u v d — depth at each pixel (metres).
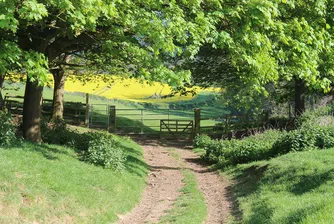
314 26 16.66
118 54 13.74
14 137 14.12
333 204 8.30
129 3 11.61
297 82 30.80
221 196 14.72
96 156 15.19
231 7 13.74
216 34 13.35
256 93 32.69
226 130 33.41
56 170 11.96
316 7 16.17
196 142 28.80
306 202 9.62
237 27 14.19
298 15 16.89
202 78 28.98
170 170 20.05
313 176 12.09
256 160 18.94
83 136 19.50
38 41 15.48
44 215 9.26
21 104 33.12
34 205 9.42
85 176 12.72
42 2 10.66
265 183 13.53
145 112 53.22
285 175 13.22
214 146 22.59
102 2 10.23
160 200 14.04
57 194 10.44
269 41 14.40
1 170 10.09
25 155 12.48
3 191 9.25
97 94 62.59
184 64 26.88
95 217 10.38
